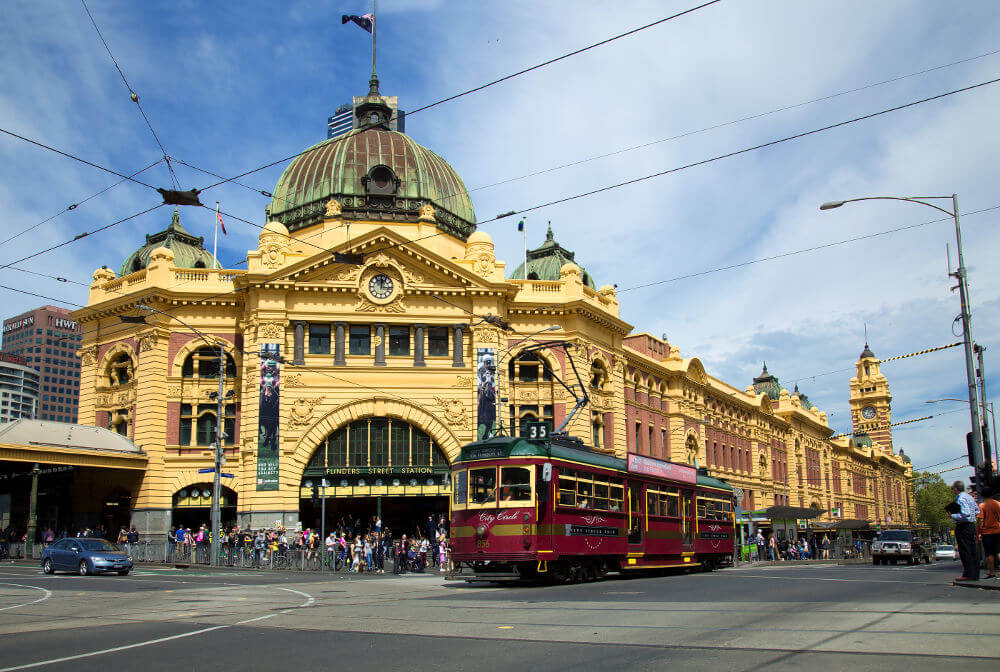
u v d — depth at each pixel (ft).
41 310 391.04
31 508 167.02
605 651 41.73
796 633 45.27
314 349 180.65
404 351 184.14
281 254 181.37
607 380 207.51
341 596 81.25
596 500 103.04
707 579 99.19
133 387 184.55
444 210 206.49
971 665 35.22
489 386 181.68
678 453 247.50
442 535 151.64
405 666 39.32
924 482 618.85
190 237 211.61
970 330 104.73
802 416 368.07
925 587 73.10
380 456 179.32
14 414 365.40
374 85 220.43
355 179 200.54
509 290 187.73
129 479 179.52
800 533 297.33
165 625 57.11
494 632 50.06
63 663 42.50
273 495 169.48
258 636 50.75
